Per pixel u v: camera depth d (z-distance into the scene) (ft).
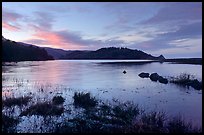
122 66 254.88
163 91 73.00
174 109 48.14
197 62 387.34
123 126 33.22
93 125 33.53
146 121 35.88
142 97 62.28
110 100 56.70
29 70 181.98
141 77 124.67
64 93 67.15
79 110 44.11
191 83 85.97
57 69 203.62
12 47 458.50
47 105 44.52
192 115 43.16
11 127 33.06
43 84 90.79
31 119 37.35
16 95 61.26
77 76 132.36
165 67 229.45
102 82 101.40
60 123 34.88
